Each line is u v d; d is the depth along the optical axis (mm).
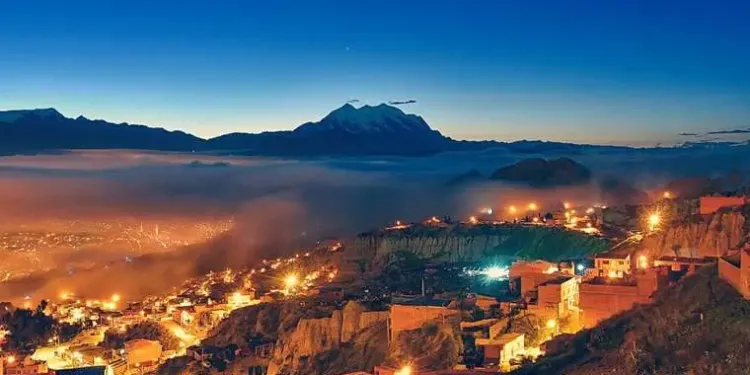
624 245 195250
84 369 194750
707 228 168875
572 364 128750
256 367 193875
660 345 123188
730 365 108000
